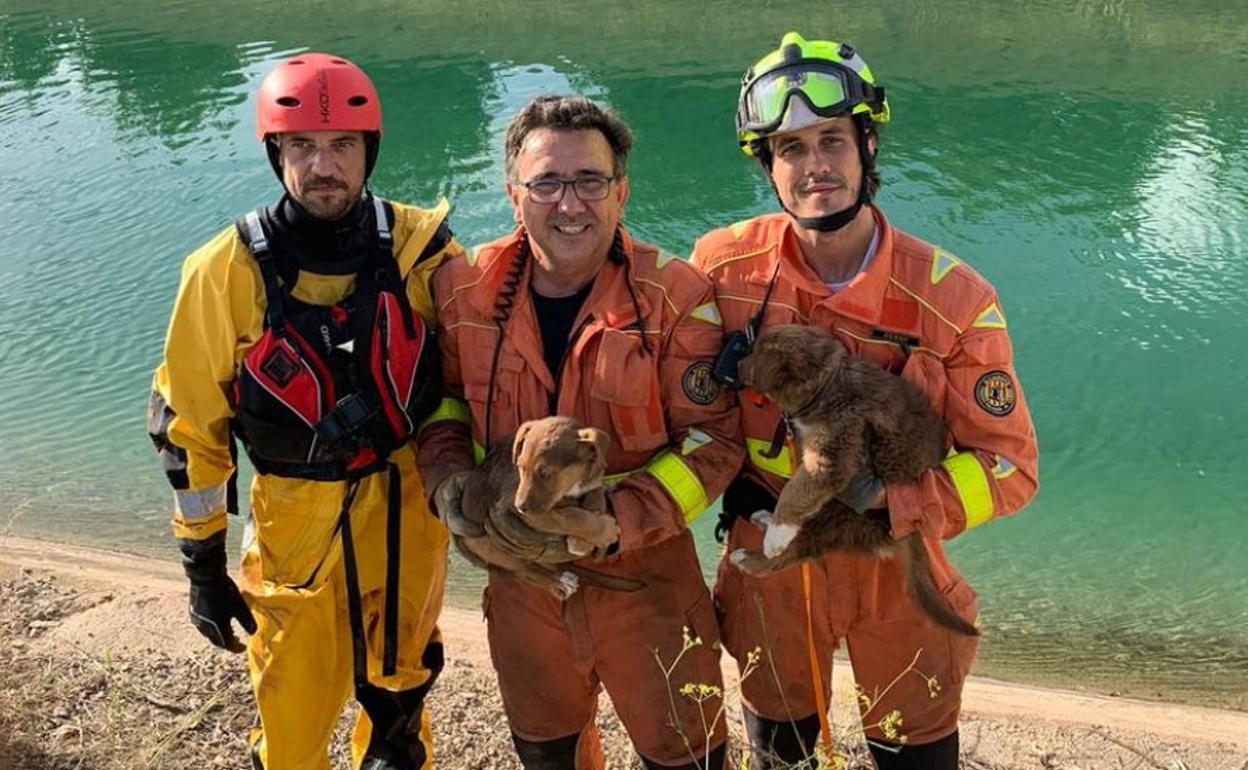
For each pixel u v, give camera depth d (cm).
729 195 1527
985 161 1625
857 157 305
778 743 354
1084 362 1080
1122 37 2159
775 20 2339
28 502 802
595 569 322
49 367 1064
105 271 1316
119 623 547
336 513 339
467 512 310
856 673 347
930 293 312
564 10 2491
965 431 317
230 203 1543
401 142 1755
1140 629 663
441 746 454
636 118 1823
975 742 461
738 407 333
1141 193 1492
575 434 283
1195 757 451
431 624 374
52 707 467
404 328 329
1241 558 746
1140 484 854
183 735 452
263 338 318
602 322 312
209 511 344
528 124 309
